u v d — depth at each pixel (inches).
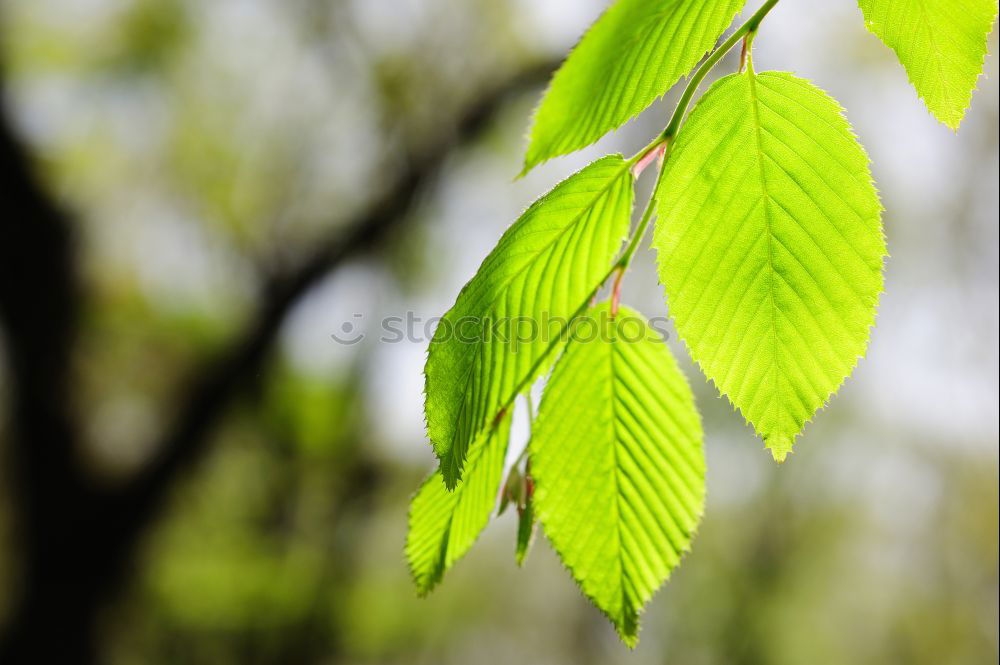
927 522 538.9
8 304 256.7
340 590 395.5
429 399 30.2
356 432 371.2
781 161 32.1
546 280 32.7
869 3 33.5
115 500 279.7
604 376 36.1
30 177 254.1
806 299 32.1
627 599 35.2
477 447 36.8
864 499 535.2
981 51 32.6
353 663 434.6
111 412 316.5
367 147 354.3
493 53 351.3
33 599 268.5
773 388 32.2
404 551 39.0
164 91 324.5
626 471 36.0
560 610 621.3
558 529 36.0
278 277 317.4
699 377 295.6
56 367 265.1
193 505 358.6
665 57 30.7
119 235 319.6
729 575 568.1
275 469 373.4
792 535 550.9
